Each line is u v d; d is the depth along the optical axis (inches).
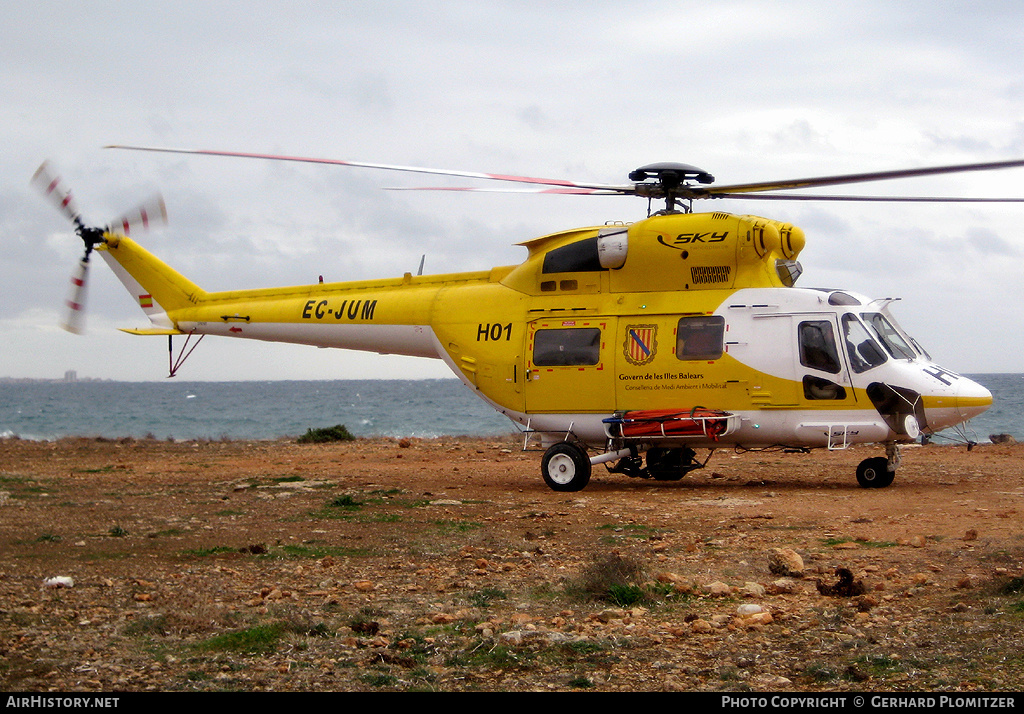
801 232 623.2
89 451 1044.5
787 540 419.2
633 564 337.7
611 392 632.4
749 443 619.5
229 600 319.3
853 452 890.7
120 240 803.4
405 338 709.3
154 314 807.7
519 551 407.8
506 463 852.6
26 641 264.8
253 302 771.4
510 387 660.7
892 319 629.0
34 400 5969.5
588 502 573.6
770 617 280.7
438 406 4313.5
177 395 7628.0
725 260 613.0
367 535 456.8
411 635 273.0
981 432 1646.2
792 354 597.3
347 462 875.4
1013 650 243.0
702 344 614.2
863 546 398.6
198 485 679.7
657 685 229.8
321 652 257.8
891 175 496.4
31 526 481.1
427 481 702.5
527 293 666.2
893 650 249.1
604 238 634.8
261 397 6530.5
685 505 550.3
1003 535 406.0
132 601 312.5
